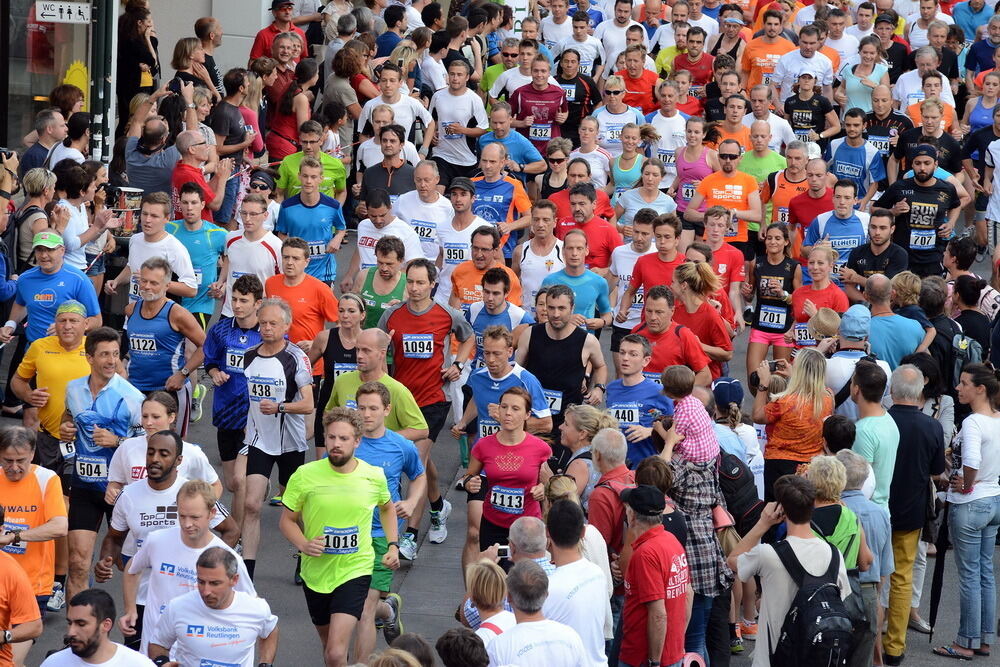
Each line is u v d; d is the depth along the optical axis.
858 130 60.06
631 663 27.91
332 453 29.25
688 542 30.06
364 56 64.12
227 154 55.50
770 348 49.38
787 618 27.52
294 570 37.53
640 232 46.31
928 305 40.62
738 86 64.75
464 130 60.81
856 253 47.62
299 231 46.59
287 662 32.91
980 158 62.38
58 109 50.00
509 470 32.28
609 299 45.59
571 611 25.50
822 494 29.22
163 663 27.19
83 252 43.38
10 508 30.81
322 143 54.16
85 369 36.22
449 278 46.56
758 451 34.62
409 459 32.56
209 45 60.78
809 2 89.81
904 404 34.28
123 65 62.00
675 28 75.25
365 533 29.77
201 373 49.84
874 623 30.27
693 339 38.31
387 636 32.47
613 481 29.67
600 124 62.81
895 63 75.69
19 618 27.88
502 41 71.00
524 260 45.81
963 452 34.56
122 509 30.16
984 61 73.50
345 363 37.38
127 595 28.67
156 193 42.28
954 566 40.53
